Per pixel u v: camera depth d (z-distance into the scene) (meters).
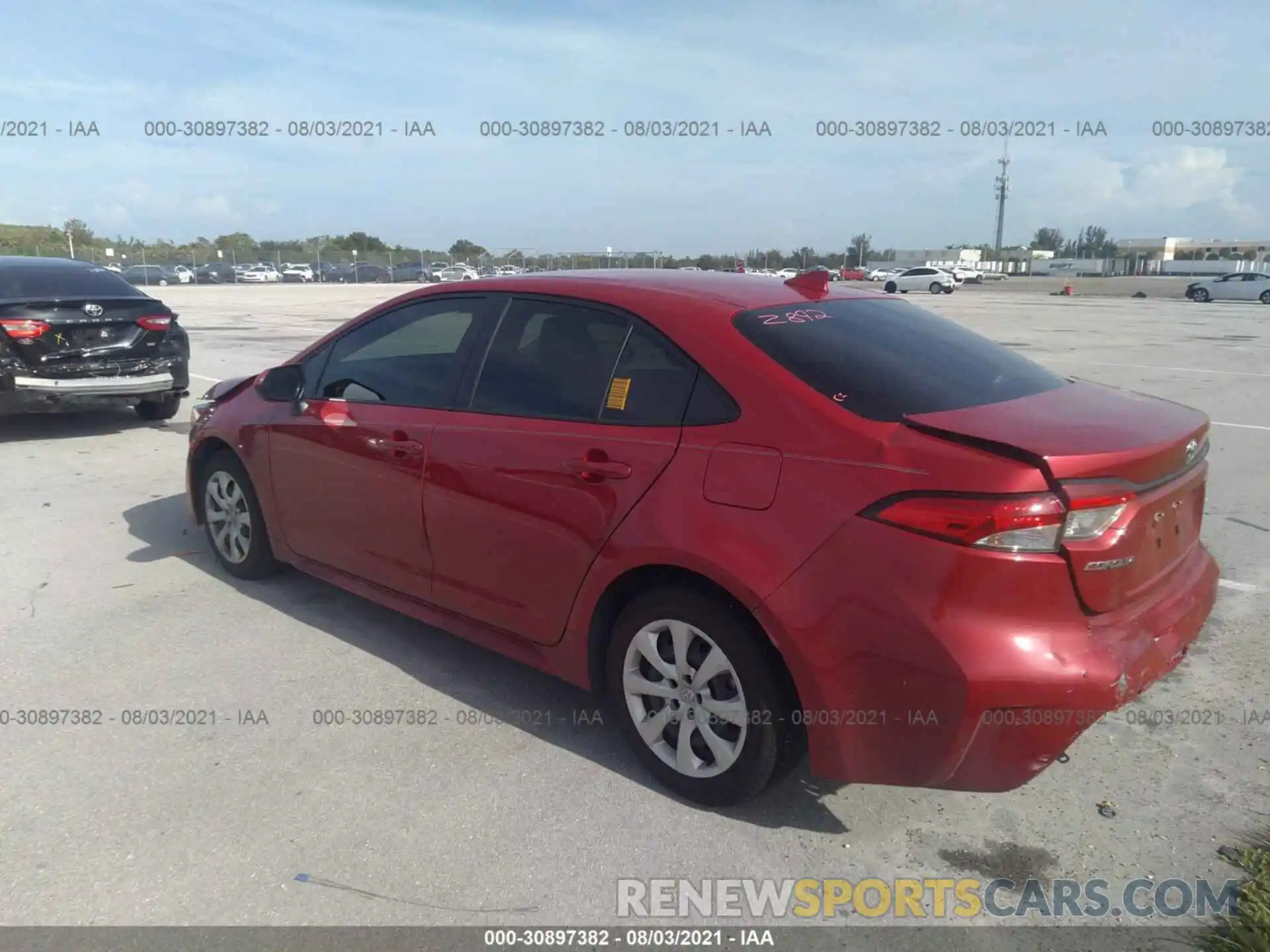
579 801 3.16
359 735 3.55
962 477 2.54
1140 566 2.73
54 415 10.12
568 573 3.32
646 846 2.94
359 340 4.34
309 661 4.16
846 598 2.66
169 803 3.13
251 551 4.93
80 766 3.33
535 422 3.46
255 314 25.98
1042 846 2.93
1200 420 3.13
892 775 2.71
